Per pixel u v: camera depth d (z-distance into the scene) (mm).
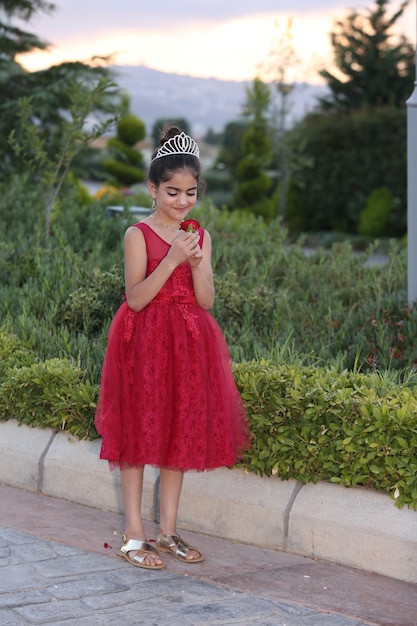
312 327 6359
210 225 10766
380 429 3900
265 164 28812
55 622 3182
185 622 3244
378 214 26203
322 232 27938
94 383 4824
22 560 3758
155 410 3709
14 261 7812
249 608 3412
